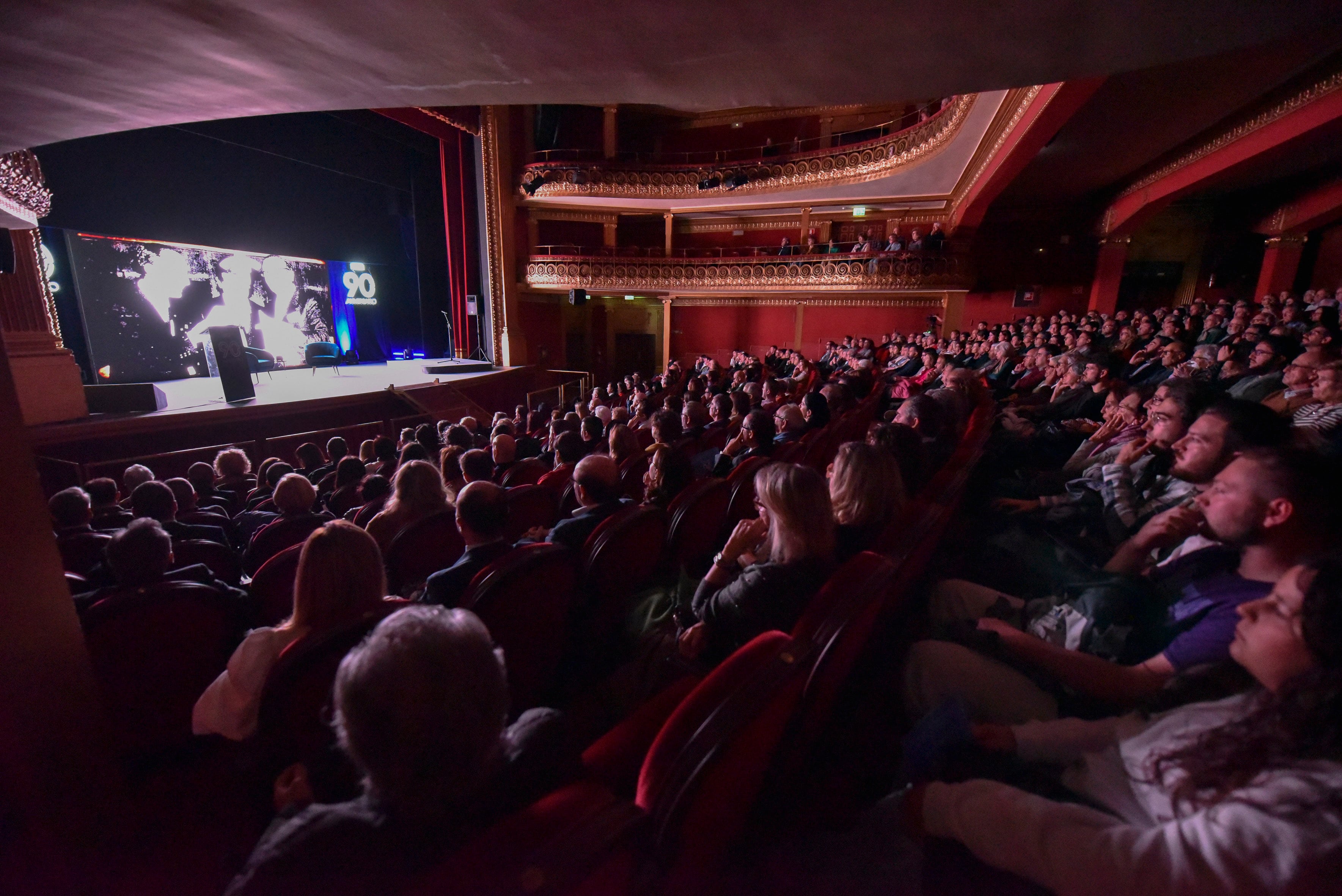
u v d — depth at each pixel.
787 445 3.15
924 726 1.27
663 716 1.42
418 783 0.71
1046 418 4.12
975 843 0.98
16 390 1.06
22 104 1.76
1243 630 0.90
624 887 0.77
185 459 7.55
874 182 12.37
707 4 1.37
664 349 18.47
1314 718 0.71
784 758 1.23
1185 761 0.81
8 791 1.12
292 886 0.68
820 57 1.71
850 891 1.19
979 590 1.71
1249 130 7.88
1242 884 0.67
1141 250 13.77
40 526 1.12
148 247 10.20
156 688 1.87
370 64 1.67
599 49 1.62
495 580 1.60
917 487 2.20
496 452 3.89
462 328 15.57
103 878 1.32
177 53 1.50
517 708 1.93
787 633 1.46
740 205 15.48
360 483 3.97
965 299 14.41
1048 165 10.52
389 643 0.75
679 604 2.25
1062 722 1.17
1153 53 1.69
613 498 2.36
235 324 11.30
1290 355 3.65
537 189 14.88
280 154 10.54
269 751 1.47
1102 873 0.81
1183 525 1.57
